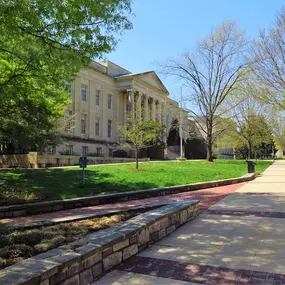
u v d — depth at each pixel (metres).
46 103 15.21
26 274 3.28
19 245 4.68
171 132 56.84
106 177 15.01
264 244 5.62
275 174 21.03
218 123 34.25
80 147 43.16
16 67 11.45
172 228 6.59
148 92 56.69
